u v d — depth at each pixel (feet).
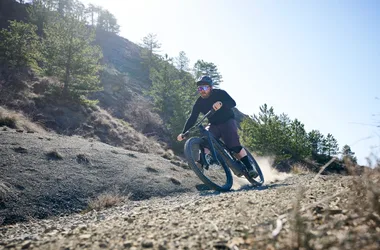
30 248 5.12
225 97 17.31
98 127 67.31
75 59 73.36
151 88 112.98
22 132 34.73
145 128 92.84
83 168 26.50
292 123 75.46
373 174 5.75
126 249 4.65
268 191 9.59
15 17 162.91
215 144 16.83
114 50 216.95
